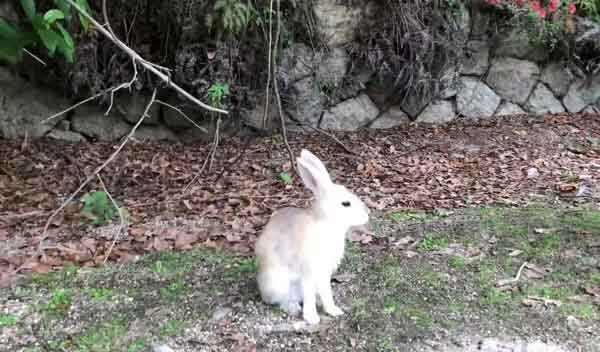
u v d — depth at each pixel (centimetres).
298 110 335
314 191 139
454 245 183
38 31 155
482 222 201
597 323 139
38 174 267
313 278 139
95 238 196
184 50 296
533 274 163
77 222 213
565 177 258
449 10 342
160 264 171
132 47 300
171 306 149
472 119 367
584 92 385
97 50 296
